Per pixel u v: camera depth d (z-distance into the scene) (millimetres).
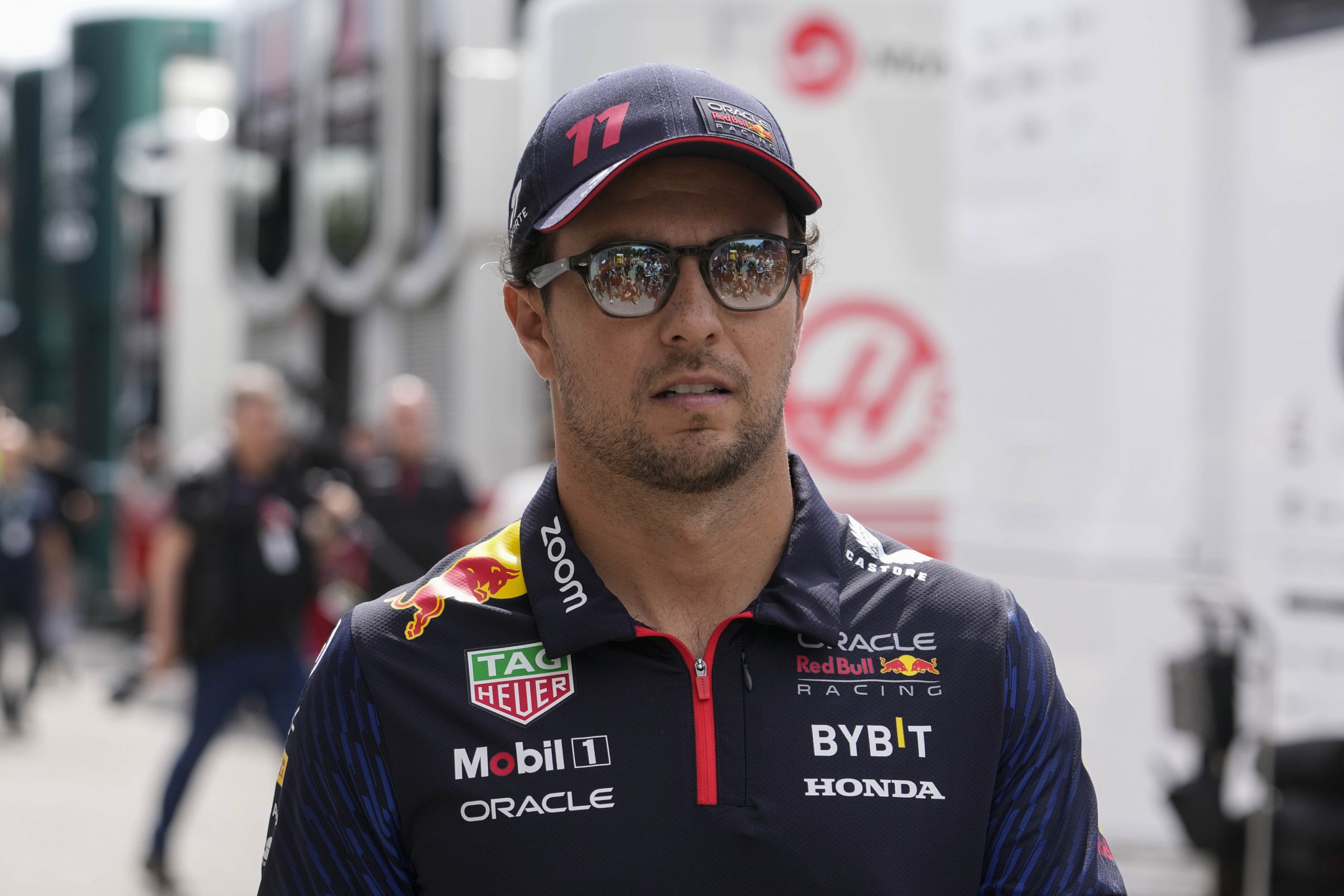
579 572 3135
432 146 16156
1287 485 5730
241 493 10898
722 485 3102
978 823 3043
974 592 3232
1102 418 6371
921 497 9289
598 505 3188
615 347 3119
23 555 18500
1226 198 5934
